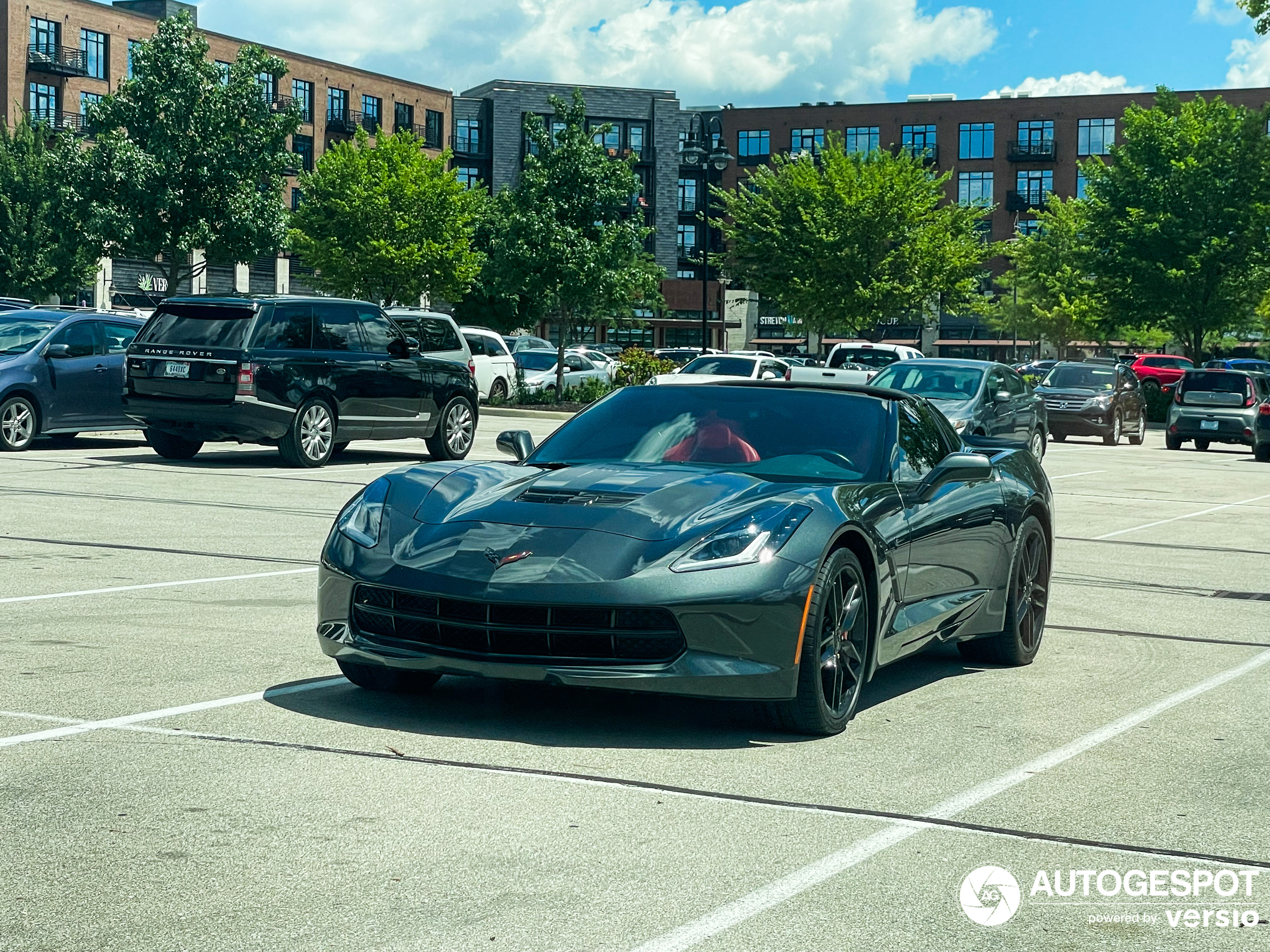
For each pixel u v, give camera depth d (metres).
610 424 6.45
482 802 4.31
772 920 3.40
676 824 4.16
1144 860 3.96
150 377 15.86
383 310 17.66
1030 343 95.69
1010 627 6.91
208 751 4.82
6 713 5.28
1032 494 7.16
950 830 4.19
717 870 3.76
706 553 5.08
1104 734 5.49
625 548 5.10
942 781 4.73
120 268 65.00
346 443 16.94
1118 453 27.75
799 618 5.09
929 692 6.28
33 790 4.33
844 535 5.47
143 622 7.14
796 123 103.44
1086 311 54.56
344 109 84.50
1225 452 30.27
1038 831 4.21
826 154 51.41
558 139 34.38
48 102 68.88
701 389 6.60
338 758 4.77
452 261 57.81
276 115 34.44
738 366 27.81
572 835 4.03
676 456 6.14
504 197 34.78
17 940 3.17
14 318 17.27
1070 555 11.38
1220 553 11.81
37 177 50.91
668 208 97.19
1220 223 46.34
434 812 4.20
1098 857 3.98
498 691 5.89
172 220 33.91
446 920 3.34
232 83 34.03
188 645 6.60
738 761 4.92
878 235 50.69
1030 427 21.48
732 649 5.00
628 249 34.59
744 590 5.01
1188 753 5.22
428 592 5.09
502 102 93.56
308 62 81.88
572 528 5.23
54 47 68.75
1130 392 31.70
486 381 33.03
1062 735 5.46
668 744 5.12
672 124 97.31
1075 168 100.19
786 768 4.86
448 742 5.03
